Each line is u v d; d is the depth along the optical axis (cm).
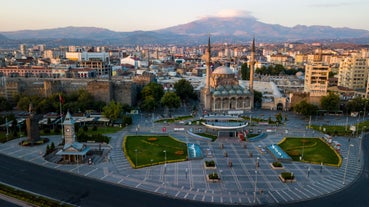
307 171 12606
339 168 13000
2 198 9812
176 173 12206
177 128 19238
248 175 12119
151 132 18475
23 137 16950
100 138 16075
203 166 13025
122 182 11312
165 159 13488
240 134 17488
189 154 14150
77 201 9781
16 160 13462
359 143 16688
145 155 14212
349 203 9919
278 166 12850
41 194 10256
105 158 13800
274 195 10419
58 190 10581
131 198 10056
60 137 17175
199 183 11294
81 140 16038
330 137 16712
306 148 15575
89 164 13075
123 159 13725
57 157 13888
